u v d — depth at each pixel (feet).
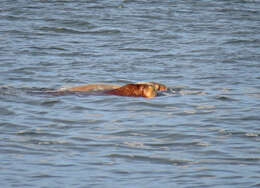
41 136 134.92
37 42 274.77
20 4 379.76
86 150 125.70
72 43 276.62
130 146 128.77
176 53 257.75
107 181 108.06
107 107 162.50
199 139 134.72
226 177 110.63
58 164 116.57
